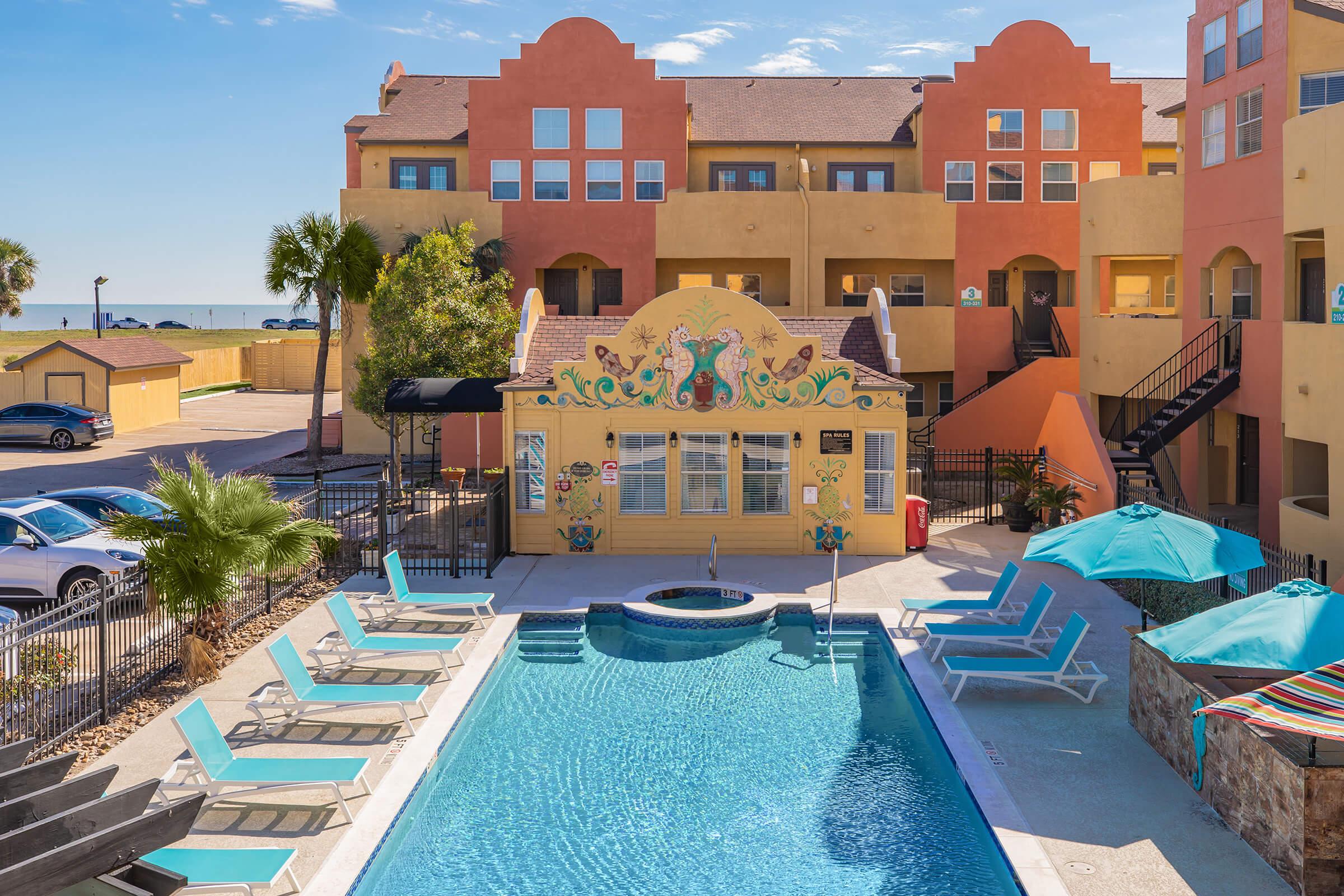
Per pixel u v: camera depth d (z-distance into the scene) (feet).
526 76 121.49
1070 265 122.11
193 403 188.65
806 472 72.59
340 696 41.68
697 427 72.33
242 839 32.76
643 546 73.20
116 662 44.75
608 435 72.49
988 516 85.76
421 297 99.86
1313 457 76.23
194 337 344.90
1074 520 81.25
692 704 46.83
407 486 101.35
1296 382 72.38
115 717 42.75
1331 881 28.89
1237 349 82.74
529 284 122.11
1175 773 37.78
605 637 57.36
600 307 120.67
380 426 101.65
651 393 72.13
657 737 42.93
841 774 39.34
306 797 35.76
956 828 35.04
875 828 35.06
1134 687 42.22
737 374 71.87
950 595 62.39
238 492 49.21
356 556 70.95
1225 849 32.07
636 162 121.90
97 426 129.80
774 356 71.77
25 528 59.41
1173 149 128.26
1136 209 99.91
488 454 111.65
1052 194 123.24
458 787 38.04
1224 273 88.33
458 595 57.41
